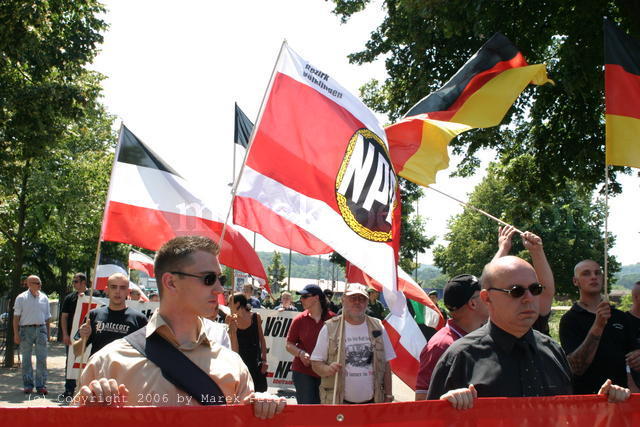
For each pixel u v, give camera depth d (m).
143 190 5.83
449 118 6.16
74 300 9.65
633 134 5.46
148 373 2.54
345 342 6.01
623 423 3.13
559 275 52.94
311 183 4.70
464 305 4.38
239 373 2.74
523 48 14.13
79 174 20.58
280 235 5.28
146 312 10.86
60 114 15.70
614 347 5.12
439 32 14.73
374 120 4.92
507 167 18.44
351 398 5.93
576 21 13.36
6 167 16.28
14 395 10.66
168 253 2.73
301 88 4.84
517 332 3.32
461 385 3.29
